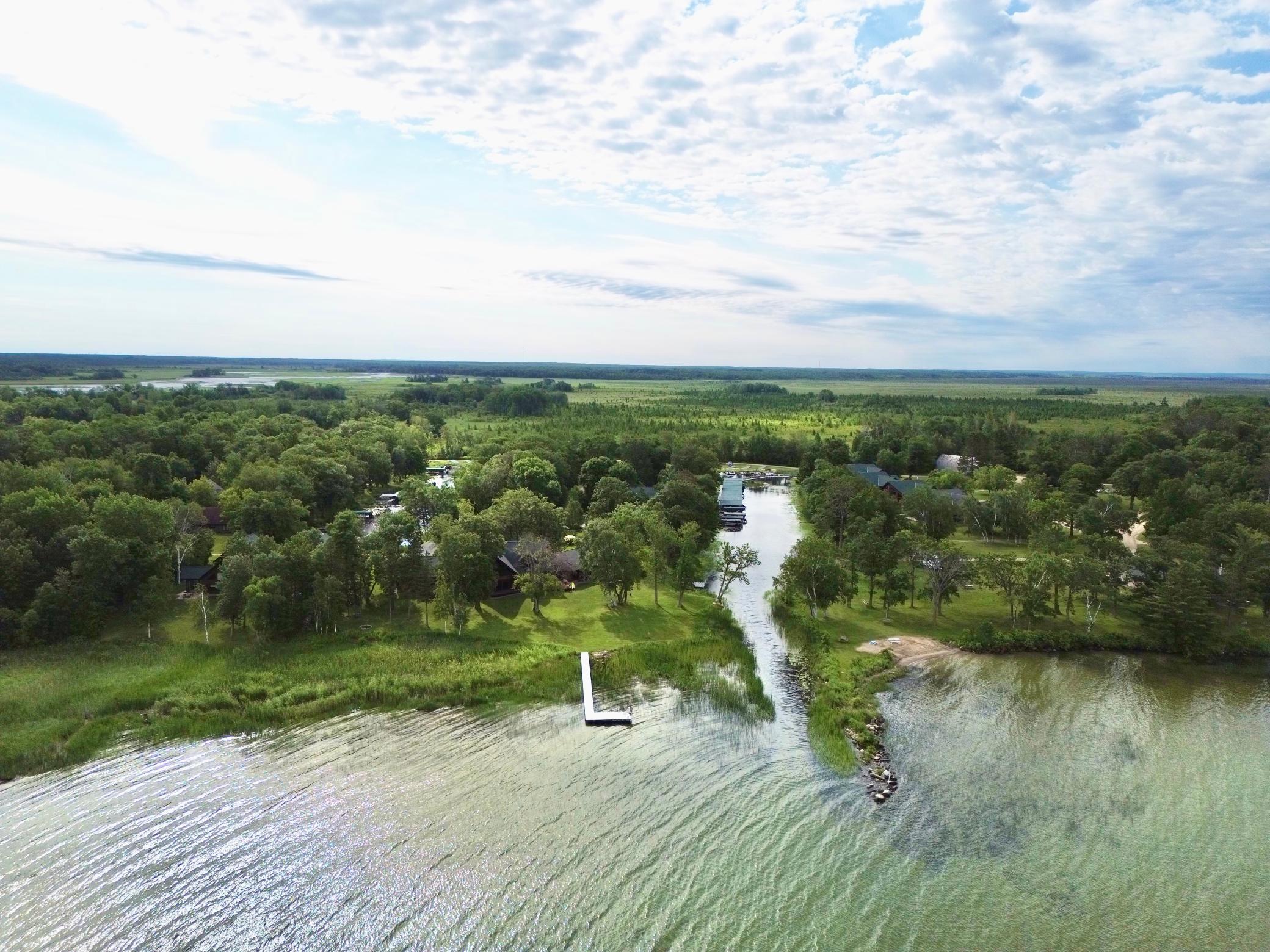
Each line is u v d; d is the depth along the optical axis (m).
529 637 75.81
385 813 47.91
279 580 70.88
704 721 60.97
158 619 76.12
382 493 151.50
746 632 81.50
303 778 51.59
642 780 52.38
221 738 56.66
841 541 115.69
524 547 89.88
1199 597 76.06
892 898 41.28
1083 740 59.00
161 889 40.78
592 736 58.34
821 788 51.69
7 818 46.28
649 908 40.22
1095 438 174.88
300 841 44.97
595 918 39.41
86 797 48.72
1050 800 50.94
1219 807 50.41
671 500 115.38
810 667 72.06
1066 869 43.97
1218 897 41.84
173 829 45.81
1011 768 54.75
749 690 65.75
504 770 53.31
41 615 68.38
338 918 39.09
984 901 41.19
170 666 65.56
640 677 68.38
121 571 74.25
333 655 68.88
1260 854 45.56
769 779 52.78
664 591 92.56
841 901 41.00
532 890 41.41
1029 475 156.62
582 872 42.84
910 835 46.84
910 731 60.06
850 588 87.06
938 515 115.88
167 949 36.84
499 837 45.81
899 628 82.00
